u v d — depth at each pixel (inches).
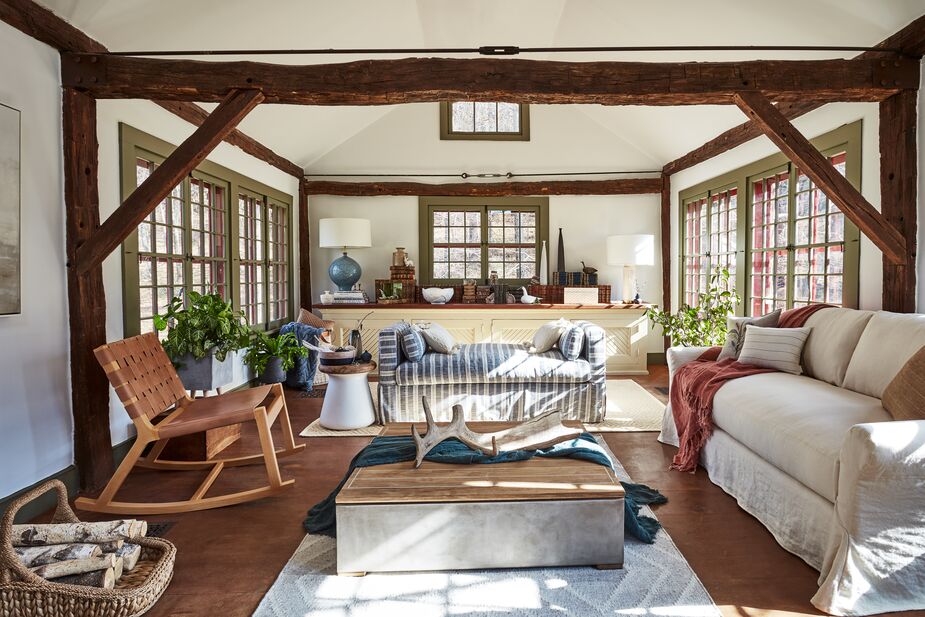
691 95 134.8
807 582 86.5
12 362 109.2
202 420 116.5
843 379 125.3
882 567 78.7
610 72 133.6
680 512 112.2
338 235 255.6
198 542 100.7
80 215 124.3
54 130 120.5
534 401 175.3
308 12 164.6
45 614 74.6
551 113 282.2
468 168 283.9
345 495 89.3
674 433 154.9
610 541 89.6
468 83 132.3
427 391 175.5
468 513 88.6
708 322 203.6
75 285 123.2
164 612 80.2
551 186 281.6
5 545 75.5
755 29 157.5
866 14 133.0
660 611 79.0
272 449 119.0
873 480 77.2
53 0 114.1
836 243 161.9
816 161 131.0
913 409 90.1
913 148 132.3
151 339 132.0
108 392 132.1
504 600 81.7
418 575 88.6
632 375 259.1
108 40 132.8
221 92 129.7
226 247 206.4
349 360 173.6
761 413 111.5
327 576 88.8
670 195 280.4
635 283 268.1
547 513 89.0
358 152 282.0
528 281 287.6
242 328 152.2
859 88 132.0
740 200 214.2
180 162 126.2
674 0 163.9
